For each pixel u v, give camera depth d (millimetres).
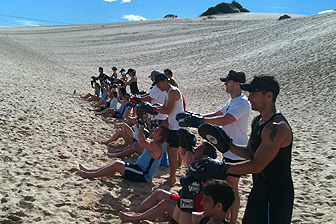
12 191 3773
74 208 3650
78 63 30078
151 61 30234
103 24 72500
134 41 43781
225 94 16500
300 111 11539
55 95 11180
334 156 6648
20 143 5418
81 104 10633
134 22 69688
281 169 2465
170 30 49469
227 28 43281
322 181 5418
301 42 23531
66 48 40812
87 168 4770
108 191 4316
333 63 16516
